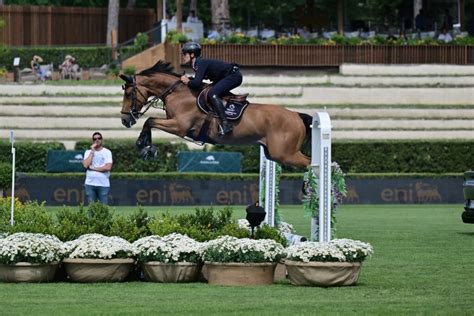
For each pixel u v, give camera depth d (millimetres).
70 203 33562
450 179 35688
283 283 15102
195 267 15062
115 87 46031
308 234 22797
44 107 44156
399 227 25250
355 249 14758
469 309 12781
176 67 47406
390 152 39781
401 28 52562
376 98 46469
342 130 43531
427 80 47281
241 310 12594
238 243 14781
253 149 38719
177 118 18547
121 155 38469
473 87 47125
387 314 12352
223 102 18453
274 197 18656
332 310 12633
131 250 15164
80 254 14938
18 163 37594
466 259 18359
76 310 12578
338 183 16891
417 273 16375
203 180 34375
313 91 46000
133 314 12281
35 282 14938
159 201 34125
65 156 37094
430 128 44312
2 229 16328
